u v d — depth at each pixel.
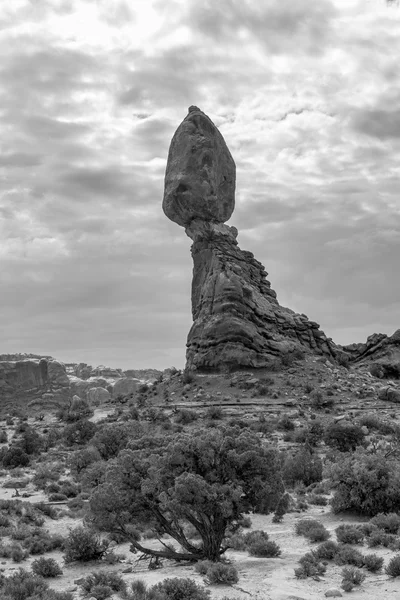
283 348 100.06
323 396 90.25
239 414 82.81
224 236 108.75
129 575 24.83
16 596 21.20
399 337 115.00
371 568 23.33
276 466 26.06
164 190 110.56
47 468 61.00
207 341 99.44
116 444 62.31
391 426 75.38
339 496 37.22
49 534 33.78
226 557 26.61
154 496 25.42
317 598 20.00
